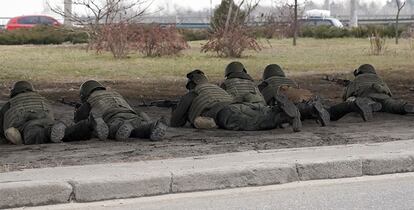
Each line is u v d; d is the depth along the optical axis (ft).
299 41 143.02
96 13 102.63
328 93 54.29
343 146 29.89
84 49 112.06
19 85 33.53
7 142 32.40
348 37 161.17
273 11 199.21
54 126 30.48
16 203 22.47
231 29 95.81
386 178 26.63
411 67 80.07
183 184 24.56
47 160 27.37
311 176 26.32
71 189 23.09
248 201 23.32
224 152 29.09
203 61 87.66
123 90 57.31
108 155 28.40
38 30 144.66
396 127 36.11
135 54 98.63
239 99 35.53
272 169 25.67
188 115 35.96
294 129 33.35
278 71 39.27
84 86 33.99
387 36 158.30
